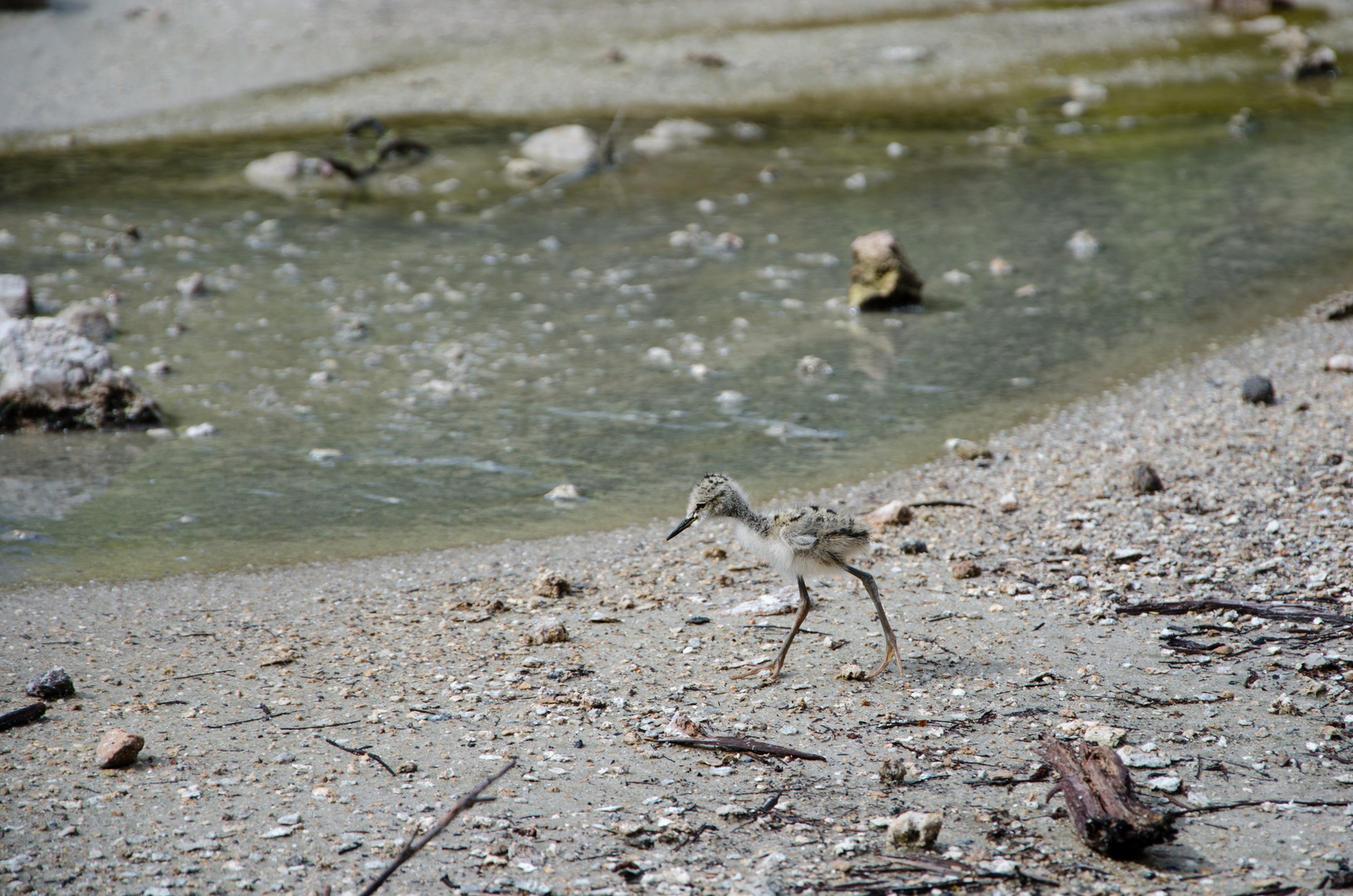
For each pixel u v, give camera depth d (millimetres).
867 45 35719
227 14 37156
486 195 24469
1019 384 15625
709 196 24359
